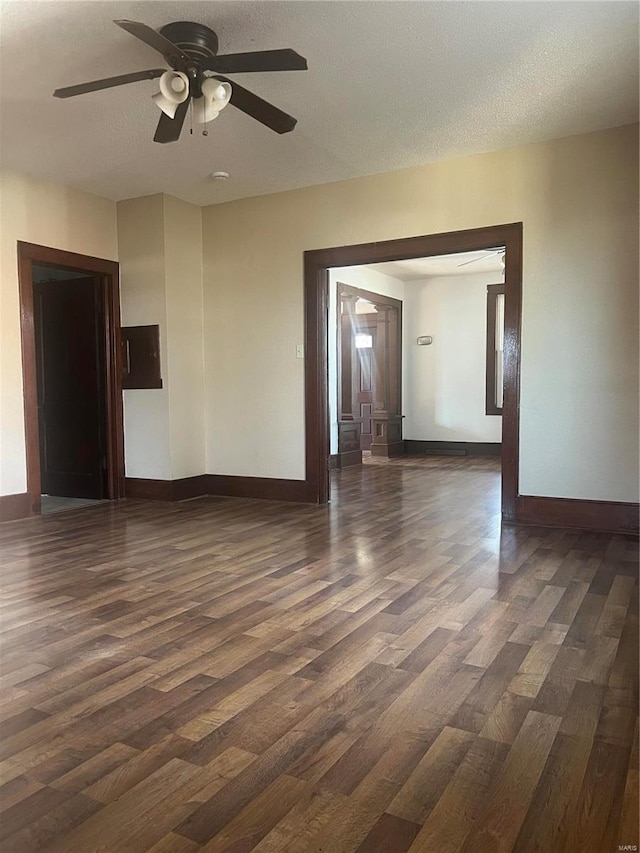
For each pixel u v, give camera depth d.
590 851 1.40
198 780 1.67
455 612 2.89
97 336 6.01
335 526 4.77
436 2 2.92
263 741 1.85
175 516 5.20
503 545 4.12
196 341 6.12
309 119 4.16
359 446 8.79
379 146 4.64
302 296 5.67
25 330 5.21
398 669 2.32
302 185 5.54
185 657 2.43
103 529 4.71
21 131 4.32
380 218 5.25
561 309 4.56
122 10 2.97
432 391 10.04
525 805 1.56
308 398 5.70
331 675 2.27
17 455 5.14
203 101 3.09
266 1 2.91
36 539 4.39
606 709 2.02
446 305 9.86
